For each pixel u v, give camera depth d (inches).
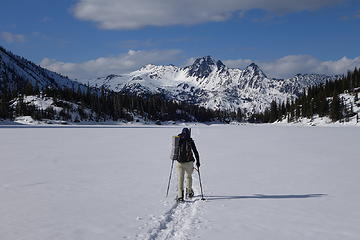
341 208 343.9
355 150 1035.3
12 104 5590.6
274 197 395.2
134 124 6053.2
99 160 782.5
